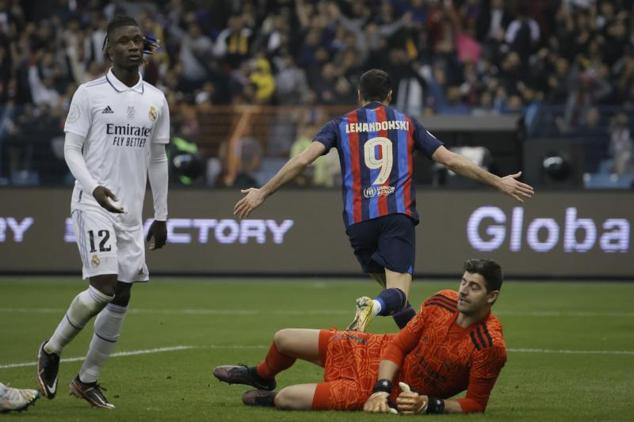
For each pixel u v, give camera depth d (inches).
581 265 2429.9
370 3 3218.5
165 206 1075.3
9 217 2522.1
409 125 1113.4
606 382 1198.3
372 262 1115.3
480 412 922.7
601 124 2684.5
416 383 927.7
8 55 3186.5
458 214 2448.3
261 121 2662.4
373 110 1115.9
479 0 3191.4
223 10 3265.3
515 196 1060.5
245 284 2381.9
